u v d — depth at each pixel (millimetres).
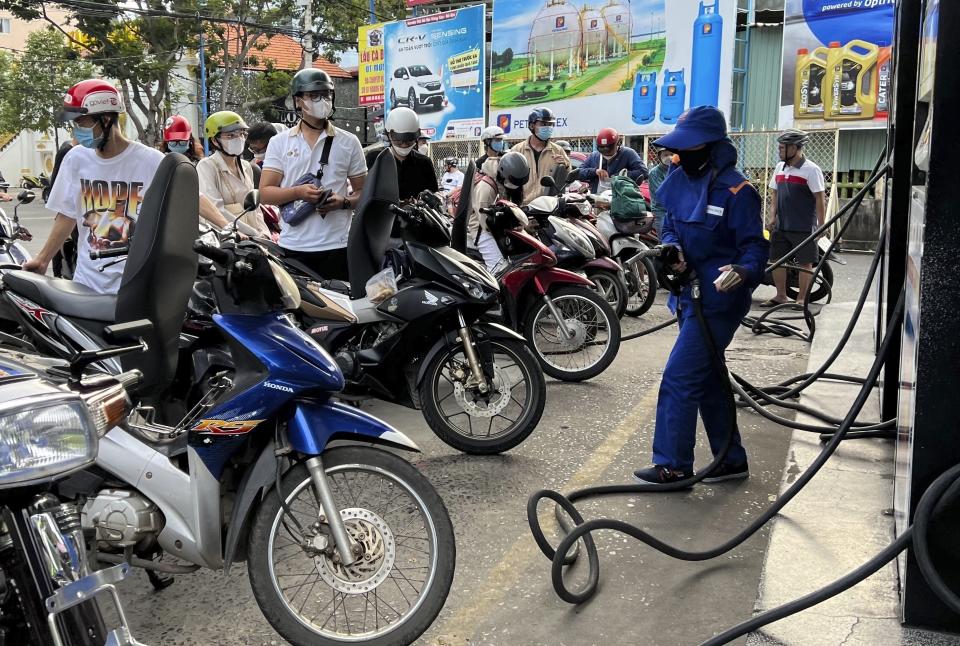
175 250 3789
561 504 3836
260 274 3107
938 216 2795
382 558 3031
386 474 3016
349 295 5395
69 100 4359
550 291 6637
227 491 3125
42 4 33375
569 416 5852
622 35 19328
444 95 24453
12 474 2098
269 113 38750
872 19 15695
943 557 2879
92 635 2248
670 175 4527
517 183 6828
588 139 20484
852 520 3881
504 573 3684
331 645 2979
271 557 2986
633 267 9141
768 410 5809
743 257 4230
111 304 4016
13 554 2320
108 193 4566
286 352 2984
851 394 5879
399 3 38812
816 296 9383
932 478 2879
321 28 37719
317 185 5777
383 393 5004
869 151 16719
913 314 3033
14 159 62469
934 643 2896
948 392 2836
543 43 21172
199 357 4188
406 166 6688
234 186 6676
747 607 3371
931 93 2809
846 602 3180
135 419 3404
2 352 2783
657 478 4527
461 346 4969
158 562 3090
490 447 5047
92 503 2965
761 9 17906
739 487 4578
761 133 15859
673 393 4461
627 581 3600
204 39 36156
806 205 9141
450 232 5129
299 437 2934
